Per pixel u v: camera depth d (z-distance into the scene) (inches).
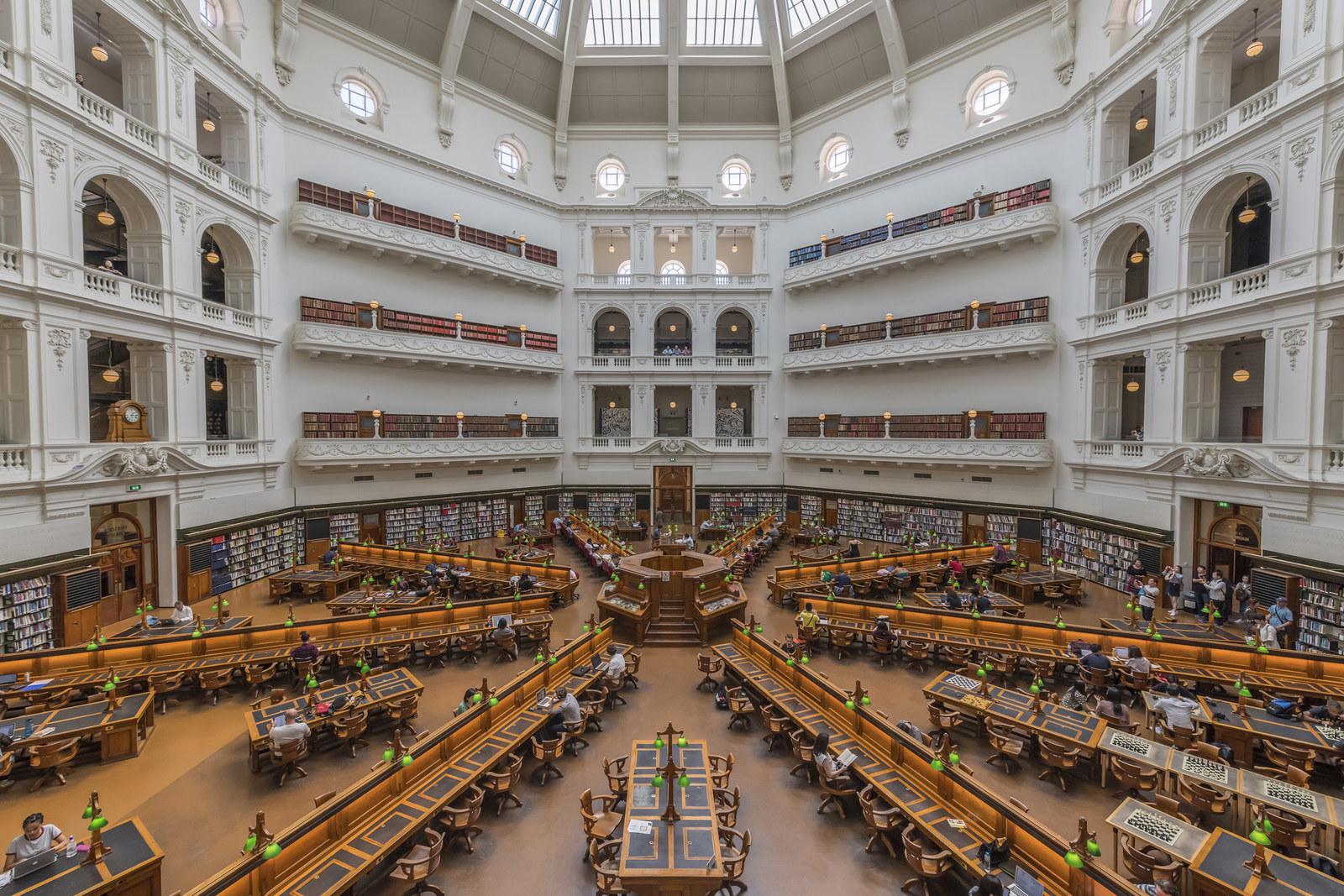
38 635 498.3
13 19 488.7
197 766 354.3
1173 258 647.8
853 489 1047.6
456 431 990.4
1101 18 756.6
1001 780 341.1
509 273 1033.5
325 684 410.0
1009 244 858.8
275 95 788.0
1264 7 568.1
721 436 1152.2
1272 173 544.1
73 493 529.0
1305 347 514.6
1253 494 557.6
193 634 464.1
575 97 1109.7
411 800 282.8
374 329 887.1
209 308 688.4
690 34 1069.1
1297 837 254.5
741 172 1152.8
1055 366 822.5
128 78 618.8
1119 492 721.6
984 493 888.9
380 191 913.5
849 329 1039.6
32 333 500.4
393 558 775.1
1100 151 758.5
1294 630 512.1
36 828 225.5
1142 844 267.9
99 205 722.8
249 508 746.8
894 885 267.6
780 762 370.6
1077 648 454.3
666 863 230.1
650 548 948.6
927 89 956.0
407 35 928.3
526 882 267.6
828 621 556.4
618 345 1307.8
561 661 437.1
